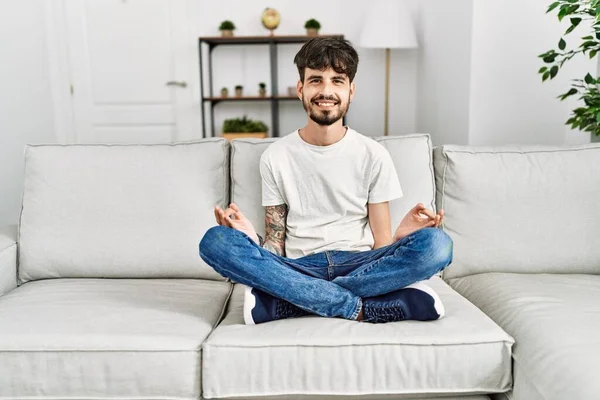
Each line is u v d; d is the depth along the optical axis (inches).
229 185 70.1
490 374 46.6
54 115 152.3
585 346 43.3
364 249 58.4
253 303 50.1
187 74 157.9
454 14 116.5
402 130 158.6
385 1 136.3
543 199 64.2
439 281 62.0
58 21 152.3
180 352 46.8
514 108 105.5
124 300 55.9
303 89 57.6
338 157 58.9
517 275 62.3
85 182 66.2
